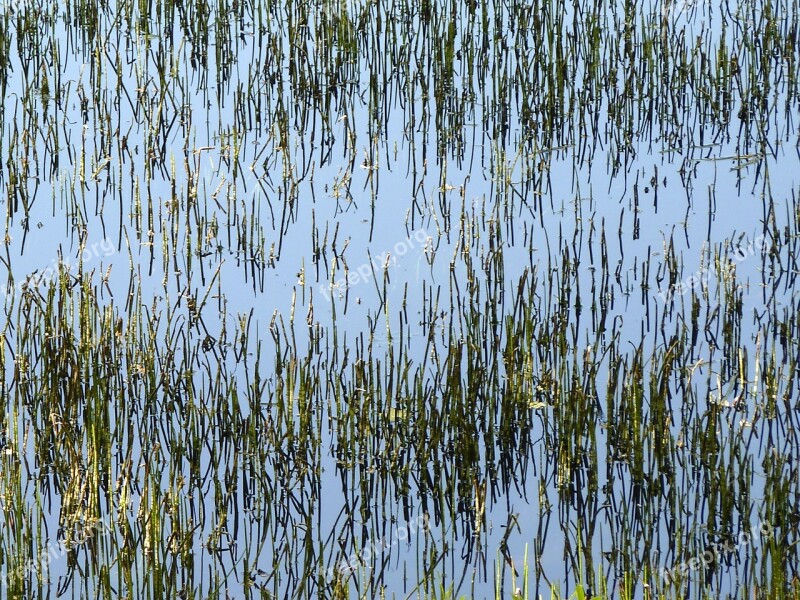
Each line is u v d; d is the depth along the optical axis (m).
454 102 9.65
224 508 5.39
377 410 5.96
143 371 6.34
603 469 5.89
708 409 6.13
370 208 8.41
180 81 9.58
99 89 9.34
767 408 6.23
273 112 9.73
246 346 6.75
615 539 5.36
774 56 10.67
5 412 6.10
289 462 5.85
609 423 5.94
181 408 6.27
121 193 8.43
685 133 9.78
